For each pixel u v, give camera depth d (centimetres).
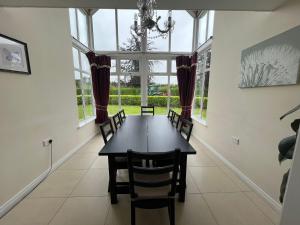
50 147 267
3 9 181
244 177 242
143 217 179
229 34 281
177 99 549
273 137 190
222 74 307
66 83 322
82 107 434
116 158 212
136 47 523
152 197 154
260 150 211
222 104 308
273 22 188
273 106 189
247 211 187
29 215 179
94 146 394
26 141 215
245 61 232
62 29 308
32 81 226
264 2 174
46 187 229
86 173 267
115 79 538
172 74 538
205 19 448
